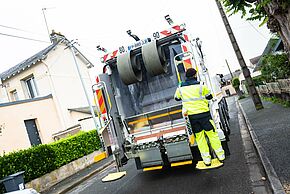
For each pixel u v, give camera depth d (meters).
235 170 5.56
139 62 6.65
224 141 6.04
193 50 5.86
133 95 7.05
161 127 6.20
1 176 8.30
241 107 17.88
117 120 6.48
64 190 8.50
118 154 6.23
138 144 6.12
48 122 16.64
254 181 4.76
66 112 18.47
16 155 9.06
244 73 13.81
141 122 6.53
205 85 5.65
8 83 20.05
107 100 6.41
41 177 9.65
